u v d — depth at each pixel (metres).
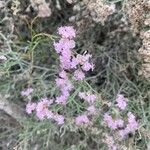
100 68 0.25
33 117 0.25
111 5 0.21
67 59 0.22
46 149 0.26
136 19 0.22
